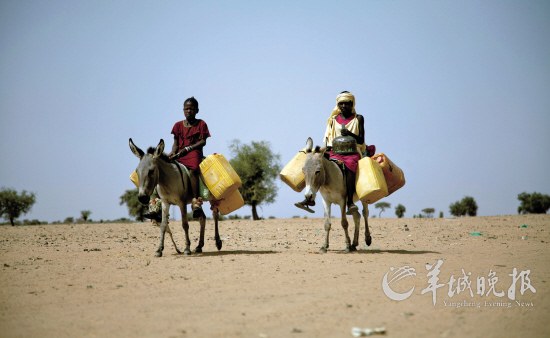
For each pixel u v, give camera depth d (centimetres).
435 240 2280
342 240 2345
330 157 1725
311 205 1577
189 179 1692
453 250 1800
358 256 1575
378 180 1659
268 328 799
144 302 982
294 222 4094
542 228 2973
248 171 7438
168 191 1638
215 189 1673
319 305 936
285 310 902
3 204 7438
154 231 3316
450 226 3222
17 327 834
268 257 1567
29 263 1562
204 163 1689
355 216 1733
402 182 1872
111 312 912
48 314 911
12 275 1316
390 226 3269
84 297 1041
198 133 1745
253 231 3070
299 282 1148
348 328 797
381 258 1523
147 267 1411
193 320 849
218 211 1833
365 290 1063
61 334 790
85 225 4638
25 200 7562
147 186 1542
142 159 1570
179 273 1294
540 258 1538
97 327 822
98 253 1833
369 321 834
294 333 773
